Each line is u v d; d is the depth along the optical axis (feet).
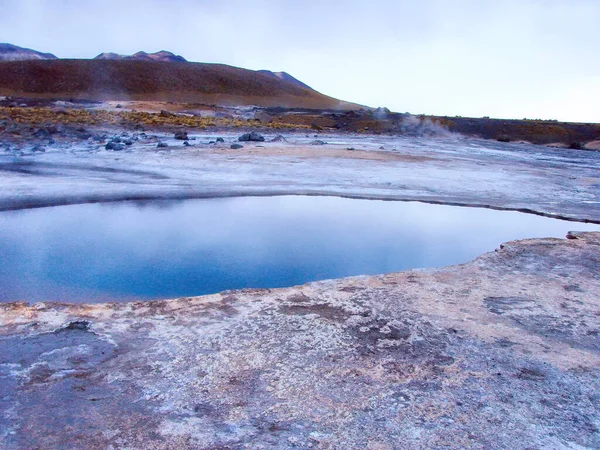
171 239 23.85
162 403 9.25
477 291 15.57
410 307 14.10
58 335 11.88
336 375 10.35
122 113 90.79
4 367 10.32
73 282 17.53
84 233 24.32
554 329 12.84
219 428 8.57
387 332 12.44
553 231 27.45
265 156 51.29
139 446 8.05
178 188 34.99
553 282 16.58
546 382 10.27
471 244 24.45
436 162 54.29
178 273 18.89
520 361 11.10
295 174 42.11
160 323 12.74
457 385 10.06
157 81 237.66
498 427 8.75
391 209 32.53
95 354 11.02
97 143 56.24
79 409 8.98
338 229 27.04
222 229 26.25
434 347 11.68
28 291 16.53
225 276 18.70
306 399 9.48
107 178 37.17
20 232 24.21
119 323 12.68
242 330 12.40
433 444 8.26
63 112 80.43
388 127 122.52
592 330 12.83
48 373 10.16
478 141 100.07
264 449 8.07
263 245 23.41
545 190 40.29
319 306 14.08
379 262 21.06
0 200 29.53
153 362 10.73
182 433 8.41
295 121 133.28
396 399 9.53
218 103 229.04
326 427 8.65
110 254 21.06
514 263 18.79
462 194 37.04
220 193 34.24
